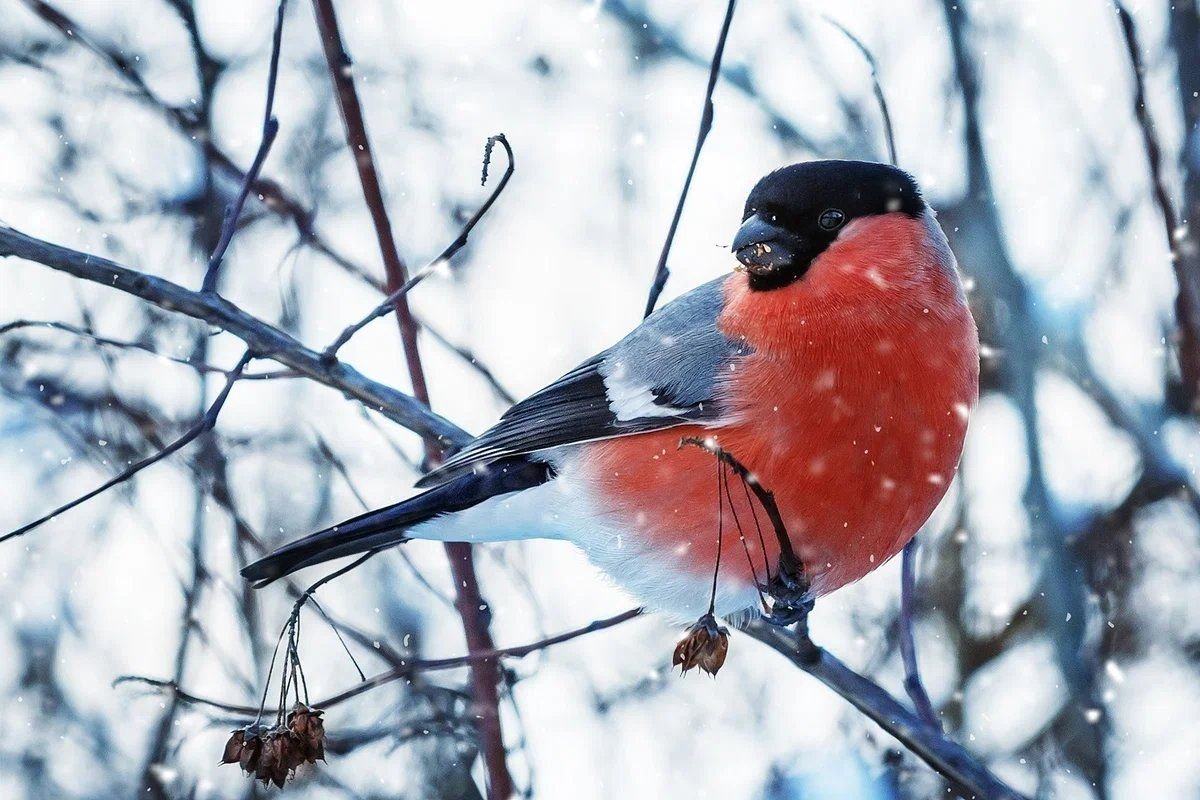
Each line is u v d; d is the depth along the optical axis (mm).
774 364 8625
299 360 8367
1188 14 10180
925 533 12297
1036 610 11922
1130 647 11969
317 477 11422
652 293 8625
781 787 11008
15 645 11414
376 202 8922
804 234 8695
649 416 8844
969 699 11859
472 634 8828
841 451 8547
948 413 8625
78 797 11055
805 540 8719
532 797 9258
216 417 7879
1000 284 11961
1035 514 11891
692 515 8773
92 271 8180
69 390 11516
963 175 11992
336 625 9555
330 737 9547
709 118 8516
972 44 11938
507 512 9148
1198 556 11992
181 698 8125
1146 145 9562
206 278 8297
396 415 8867
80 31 11641
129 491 11117
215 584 10922
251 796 10422
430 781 10375
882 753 11094
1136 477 12289
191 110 11781
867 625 12133
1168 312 11844
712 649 7098
